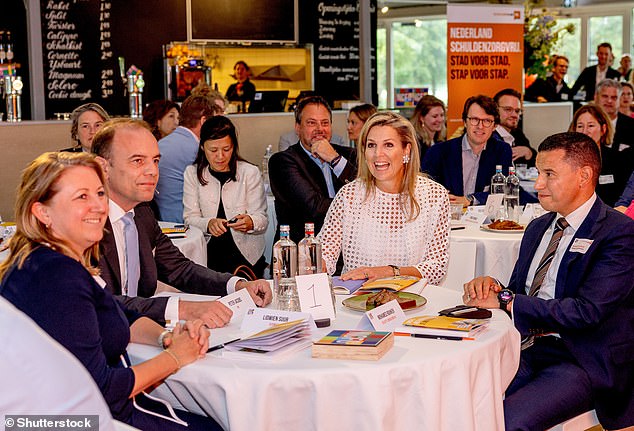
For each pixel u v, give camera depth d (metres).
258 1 9.12
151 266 2.66
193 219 4.31
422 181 3.03
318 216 3.88
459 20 6.85
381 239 3.00
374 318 2.17
